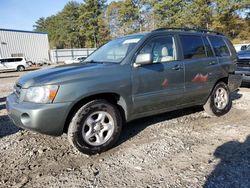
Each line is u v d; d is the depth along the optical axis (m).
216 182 2.87
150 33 4.26
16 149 3.89
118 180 2.97
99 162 3.43
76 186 2.88
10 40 38.19
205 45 5.05
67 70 3.65
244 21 41.94
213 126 4.74
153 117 5.32
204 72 4.86
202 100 5.03
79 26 71.69
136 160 3.45
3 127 5.00
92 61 4.41
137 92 3.92
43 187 2.87
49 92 3.24
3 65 30.28
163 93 4.22
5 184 2.95
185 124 4.88
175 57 4.47
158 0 50.50
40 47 42.38
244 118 5.20
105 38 68.81
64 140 4.21
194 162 3.35
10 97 3.88
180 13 44.97
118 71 3.74
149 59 3.78
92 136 3.62
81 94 3.39
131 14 60.84
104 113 3.70
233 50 5.66
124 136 4.31
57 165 3.37
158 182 2.90
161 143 3.98
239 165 3.23
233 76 5.59
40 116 3.19
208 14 41.19
